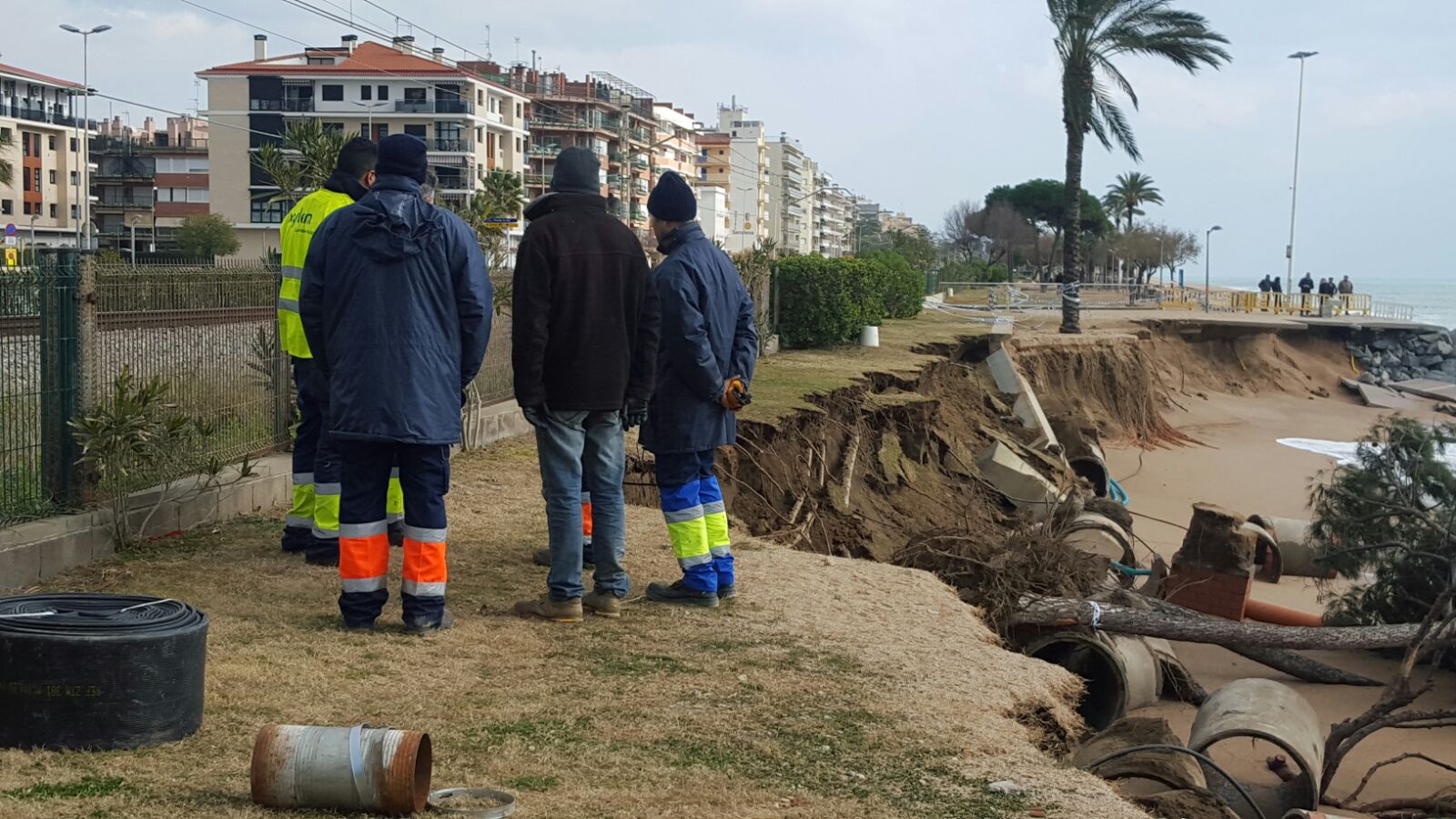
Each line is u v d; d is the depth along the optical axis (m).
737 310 7.53
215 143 85.44
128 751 4.56
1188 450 35.94
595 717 5.38
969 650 7.14
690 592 7.49
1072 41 38.88
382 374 6.04
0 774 4.23
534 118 107.12
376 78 84.62
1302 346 55.84
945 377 26.56
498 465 11.64
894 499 17.92
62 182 91.44
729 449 14.07
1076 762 6.67
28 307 7.26
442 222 6.19
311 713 5.12
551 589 6.91
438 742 4.92
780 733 5.38
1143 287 60.25
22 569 6.80
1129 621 10.38
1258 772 9.28
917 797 4.78
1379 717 9.87
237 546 8.05
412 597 6.39
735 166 171.00
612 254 6.74
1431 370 57.03
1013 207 121.62
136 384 8.21
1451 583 10.66
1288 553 19.19
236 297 9.52
